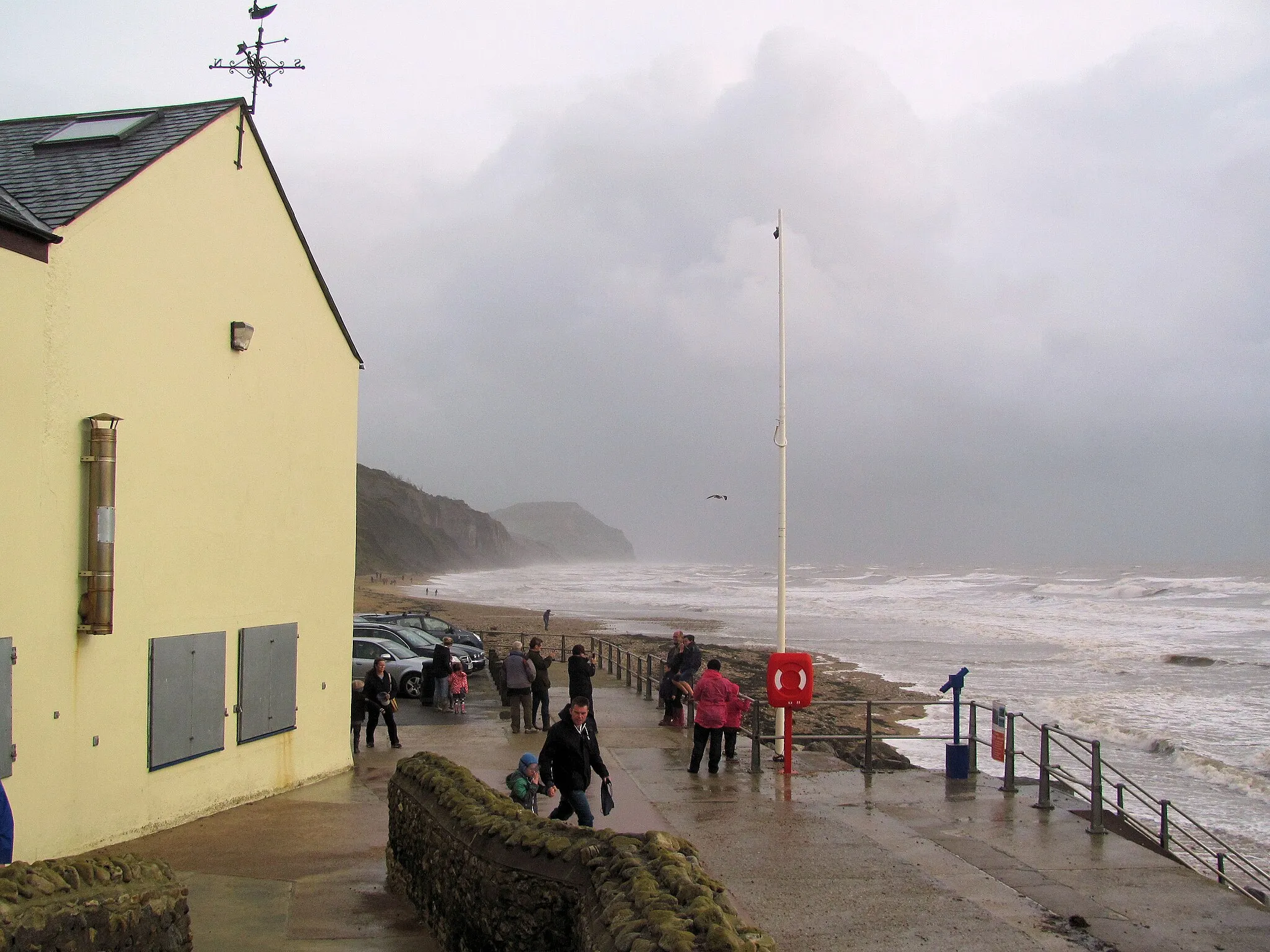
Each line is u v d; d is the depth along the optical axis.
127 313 11.09
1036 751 23.81
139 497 11.29
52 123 13.90
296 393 14.62
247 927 8.24
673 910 5.02
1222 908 9.16
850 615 76.38
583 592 126.38
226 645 12.87
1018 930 8.48
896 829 12.06
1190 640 55.78
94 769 10.55
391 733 17.50
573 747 10.47
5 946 4.95
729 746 16.39
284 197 14.25
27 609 9.65
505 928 6.54
